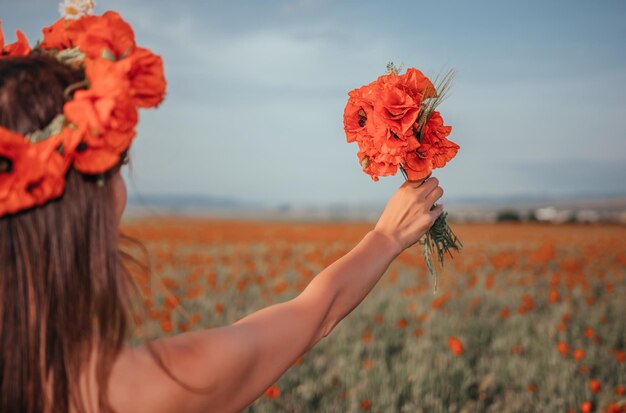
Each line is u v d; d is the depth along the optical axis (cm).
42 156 75
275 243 2327
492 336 705
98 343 80
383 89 128
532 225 5841
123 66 80
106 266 82
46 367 79
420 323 759
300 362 536
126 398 77
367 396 477
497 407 462
